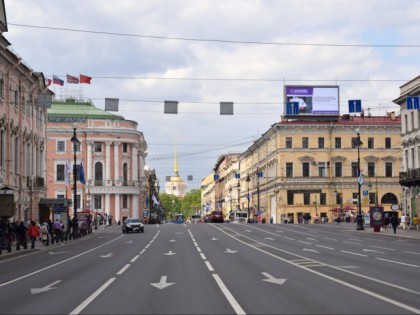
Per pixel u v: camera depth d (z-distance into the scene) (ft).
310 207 320.09
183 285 54.95
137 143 361.71
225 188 576.61
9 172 156.35
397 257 89.25
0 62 146.41
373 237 163.63
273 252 102.99
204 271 68.74
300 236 168.14
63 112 344.28
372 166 321.52
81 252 114.21
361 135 321.73
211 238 158.81
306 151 321.73
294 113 163.12
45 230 138.21
